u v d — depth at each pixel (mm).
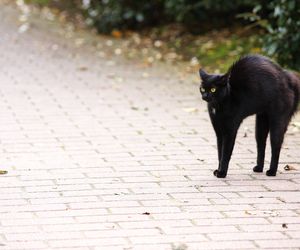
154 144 11773
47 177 10047
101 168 10484
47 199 9156
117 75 17234
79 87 15938
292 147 11688
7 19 24484
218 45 18922
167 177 10094
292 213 8719
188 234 8039
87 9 24203
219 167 10148
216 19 20625
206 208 8875
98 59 19078
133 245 7723
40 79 16672
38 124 12906
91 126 12836
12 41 21234
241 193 9438
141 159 10945
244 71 9852
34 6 26547
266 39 15852
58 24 23719
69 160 10852
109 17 22016
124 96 15180
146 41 20812
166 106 14391
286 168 10508
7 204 8969
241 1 18750
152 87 16031
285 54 15352
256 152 11406
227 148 9977
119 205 8961
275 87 9883
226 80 9656
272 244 7773
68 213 8672
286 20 15289
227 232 8102
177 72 17500
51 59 18984
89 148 11500
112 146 11625
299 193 9469
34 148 11469
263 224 8352
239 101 9797
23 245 7711
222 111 9805
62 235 7988
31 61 18719
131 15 21672
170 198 9227
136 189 9578
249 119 13555
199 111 14023
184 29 20859
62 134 12297
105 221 8414
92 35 22172
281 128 10023
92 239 7883
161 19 22109
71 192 9438
